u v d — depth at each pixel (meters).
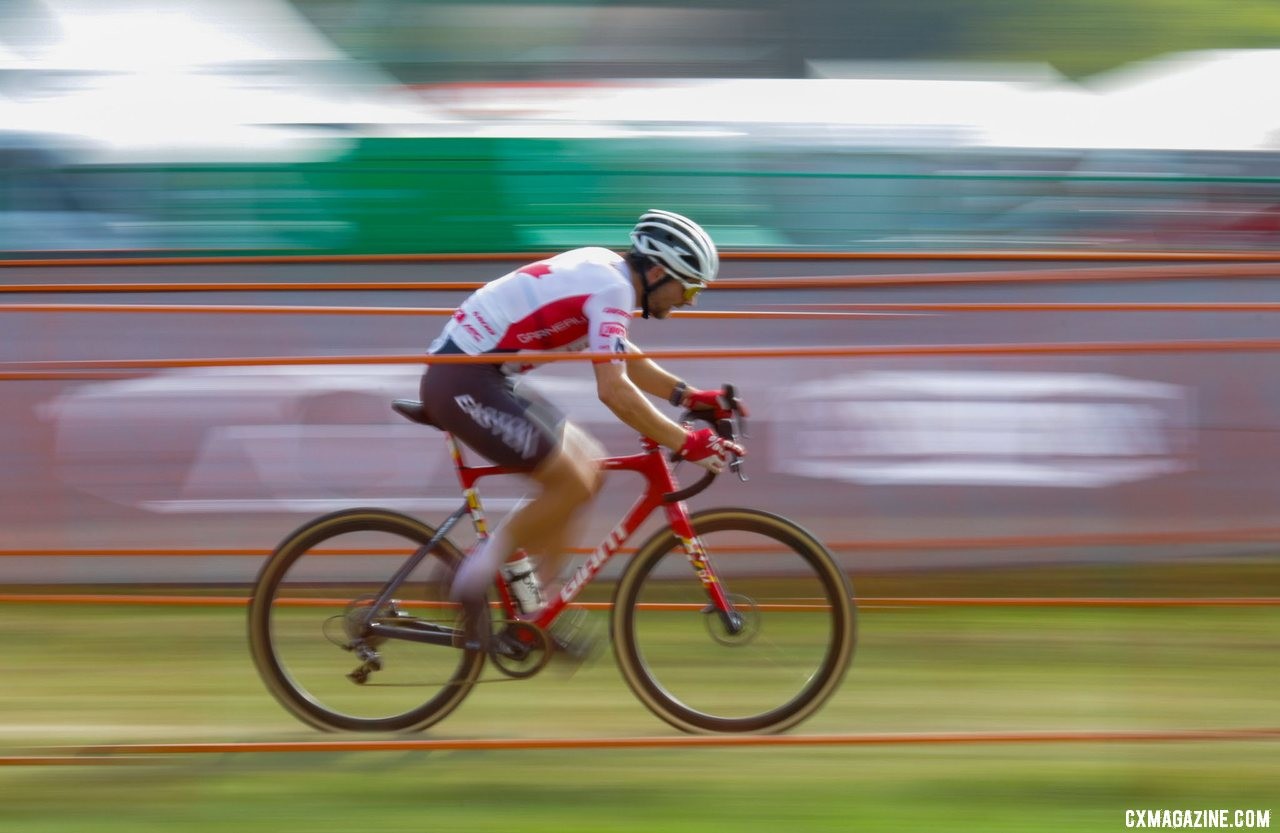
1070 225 16.08
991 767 9.84
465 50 15.97
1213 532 14.14
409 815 8.89
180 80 16.02
